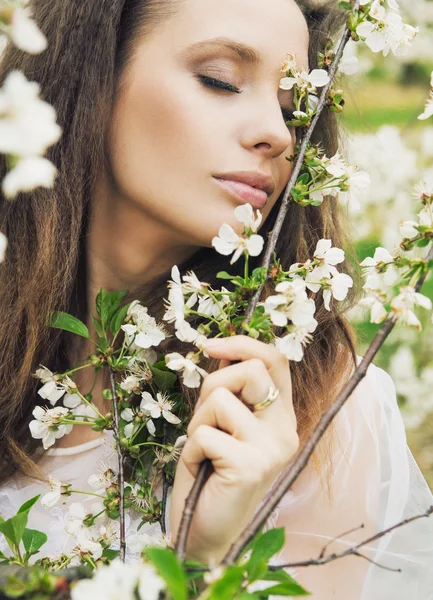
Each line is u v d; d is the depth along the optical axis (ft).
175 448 4.76
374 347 3.28
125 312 4.92
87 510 5.61
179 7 4.88
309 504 5.36
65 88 5.43
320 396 5.50
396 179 11.00
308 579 5.21
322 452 5.41
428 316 11.42
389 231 10.92
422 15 14.14
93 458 5.72
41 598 2.69
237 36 4.73
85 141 5.34
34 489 5.72
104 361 4.93
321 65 4.94
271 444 3.59
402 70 14.32
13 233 5.69
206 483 3.59
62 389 4.97
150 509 4.70
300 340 3.72
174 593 2.46
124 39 5.10
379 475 5.52
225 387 3.72
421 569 5.38
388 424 5.89
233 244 3.88
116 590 2.47
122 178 5.13
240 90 4.80
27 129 2.25
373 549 5.19
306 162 4.54
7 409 5.72
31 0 5.81
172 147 4.83
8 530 3.69
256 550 2.91
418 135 12.28
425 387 11.41
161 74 4.86
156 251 5.52
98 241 5.65
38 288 5.62
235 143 4.73
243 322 3.86
